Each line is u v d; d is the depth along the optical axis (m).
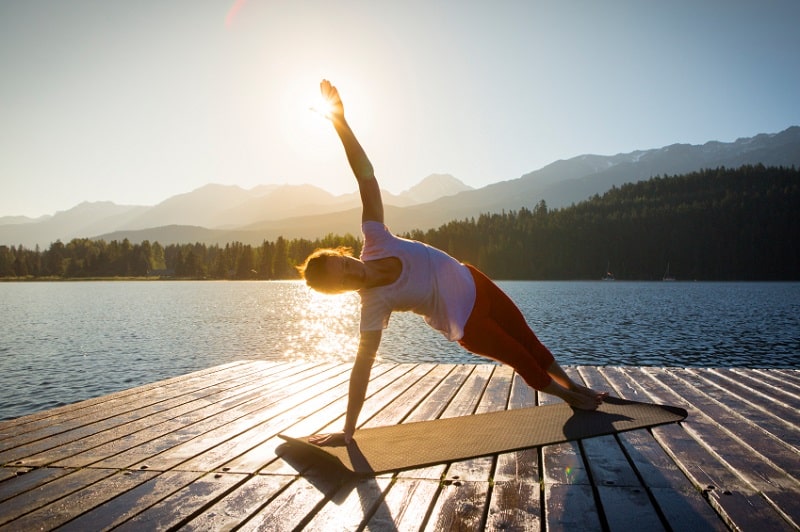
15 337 24.53
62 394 12.90
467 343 3.27
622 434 3.36
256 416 4.02
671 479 2.64
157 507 2.43
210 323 32.12
